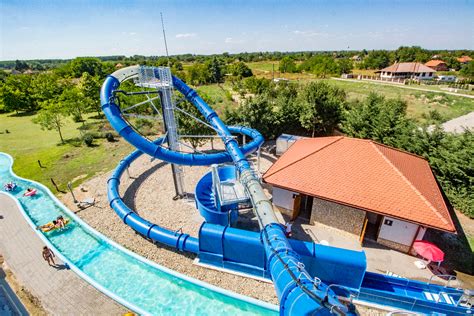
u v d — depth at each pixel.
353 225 16.95
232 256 14.97
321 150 19.56
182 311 13.18
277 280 8.69
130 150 33.28
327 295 6.57
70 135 40.66
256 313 13.03
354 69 140.25
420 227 15.00
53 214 21.12
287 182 18.19
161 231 16.44
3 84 64.06
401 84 80.38
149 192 23.05
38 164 30.20
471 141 19.55
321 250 13.26
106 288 14.39
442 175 20.88
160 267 15.22
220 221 17.47
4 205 22.34
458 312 12.09
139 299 13.82
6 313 7.51
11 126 48.12
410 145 23.55
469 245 16.81
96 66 123.12
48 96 64.25
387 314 11.88
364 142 19.27
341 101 35.69
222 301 13.62
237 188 17.50
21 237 18.31
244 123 33.16
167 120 19.73
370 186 16.47
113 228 18.67
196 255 16.20
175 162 18.55
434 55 169.62
